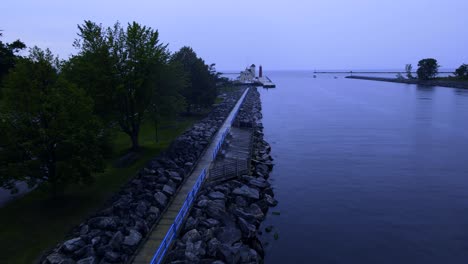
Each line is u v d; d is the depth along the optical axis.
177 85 42.44
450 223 28.41
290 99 137.00
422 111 94.44
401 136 62.06
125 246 18.84
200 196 27.20
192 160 36.47
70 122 23.88
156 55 37.31
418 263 22.84
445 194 34.66
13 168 22.05
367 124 75.56
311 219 29.09
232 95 124.06
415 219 29.14
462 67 197.75
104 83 35.09
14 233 20.52
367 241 25.58
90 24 35.31
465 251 24.19
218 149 41.47
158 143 44.41
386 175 40.53
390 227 27.78
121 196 25.67
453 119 79.75
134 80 36.22
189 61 70.69
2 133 22.48
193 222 23.00
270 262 22.83
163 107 40.81
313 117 87.56
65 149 24.38
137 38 36.34
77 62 34.34
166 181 29.20
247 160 38.56
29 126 23.38
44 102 22.92
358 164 45.09
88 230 20.42
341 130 68.88
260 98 141.12
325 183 38.00
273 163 45.81
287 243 25.17
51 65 24.69
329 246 24.84
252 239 24.30
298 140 60.19
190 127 56.81
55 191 25.59
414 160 46.62
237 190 30.70
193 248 20.11
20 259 17.95
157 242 20.28
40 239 19.91
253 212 28.55
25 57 23.88
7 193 26.73
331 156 49.19
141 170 31.25
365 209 31.17
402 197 33.94
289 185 37.41
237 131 54.91
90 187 28.23
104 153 26.80
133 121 38.72
